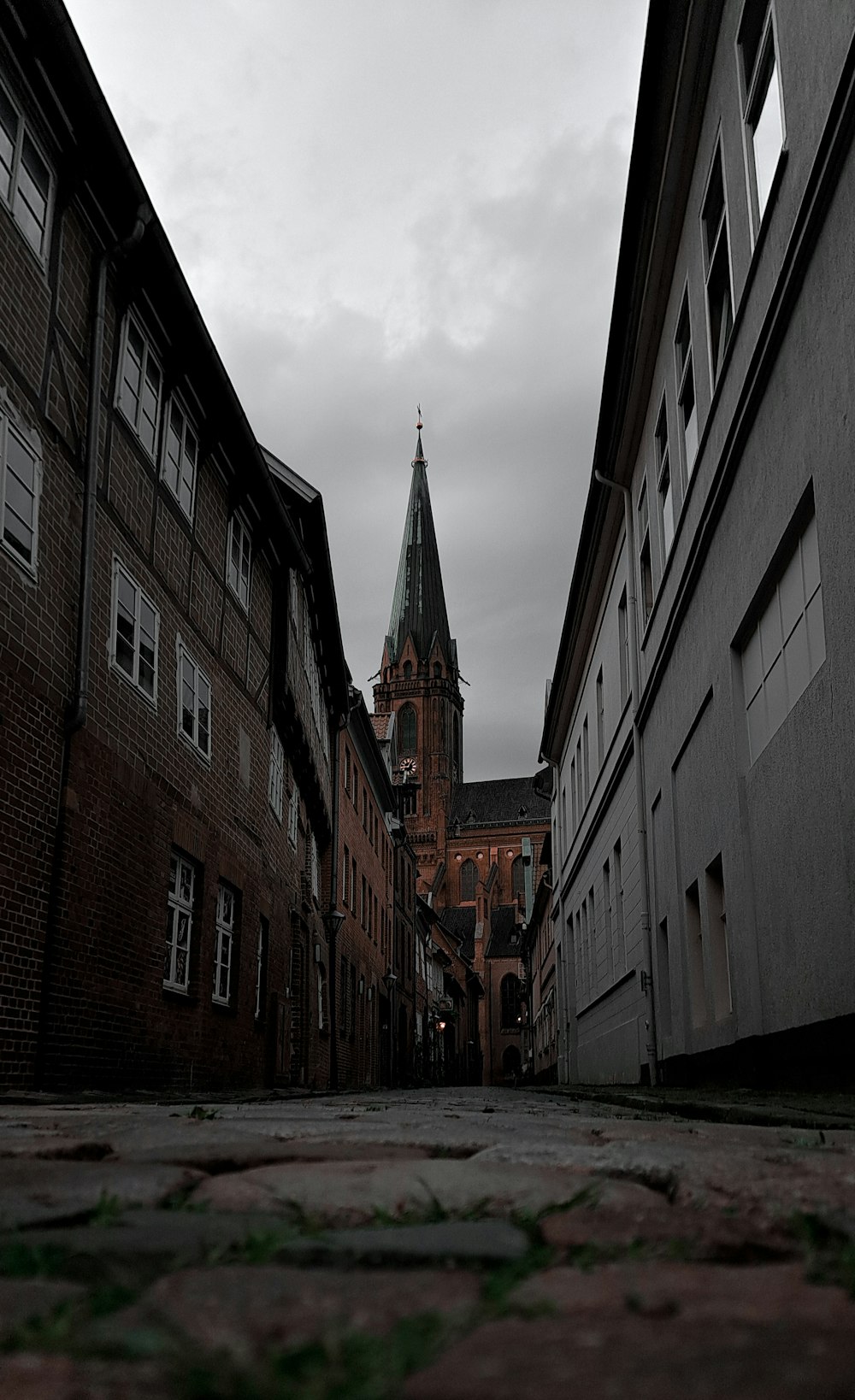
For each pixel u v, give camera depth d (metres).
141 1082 11.03
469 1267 1.67
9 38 8.82
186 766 12.91
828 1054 7.62
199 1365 1.13
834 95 7.04
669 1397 1.02
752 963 9.77
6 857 8.38
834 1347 1.17
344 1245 1.75
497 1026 94.12
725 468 10.19
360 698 27.47
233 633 15.47
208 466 14.41
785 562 8.82
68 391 9.95
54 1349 1.22
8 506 8.60
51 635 9.31
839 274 7.07
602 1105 9.06
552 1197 2.25
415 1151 3.23
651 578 15.65
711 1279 1.53
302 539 19.55
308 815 23.09
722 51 10.29
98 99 9.49
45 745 9.12
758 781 9.63
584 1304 1.38
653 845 15.61
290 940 19.48
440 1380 1.07
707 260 11.38
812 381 7.66
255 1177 2.52
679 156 11.95
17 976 8.52
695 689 12.18
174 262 11.45
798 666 8.45
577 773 27.11
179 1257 1.70
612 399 16.16
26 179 9.27
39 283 9.45
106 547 10.66
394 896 43.56
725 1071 10.96
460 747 118.56
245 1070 15.23
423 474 122.44
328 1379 1.07
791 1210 2.07
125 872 10.77
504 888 104.50
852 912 7.12
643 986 15.67
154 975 11.52
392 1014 39.94
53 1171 2.66
